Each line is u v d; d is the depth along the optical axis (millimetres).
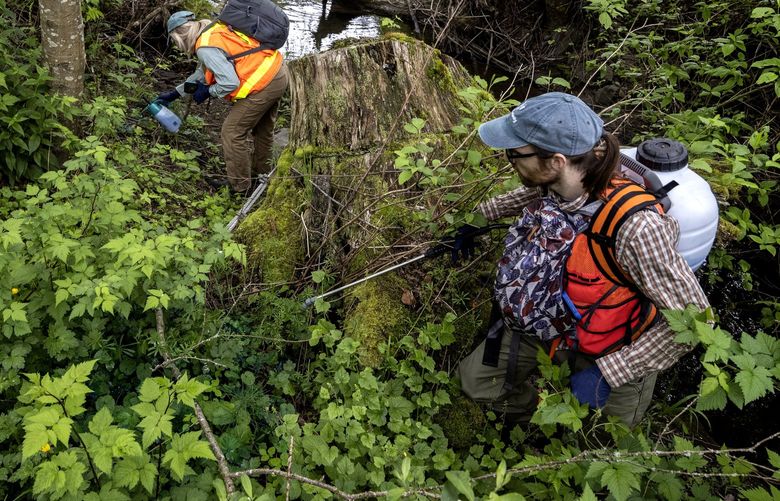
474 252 3180
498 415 2863
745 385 1702
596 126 1917
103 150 2736
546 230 2059
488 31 7996
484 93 3309
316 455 2303
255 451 2455
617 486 1797
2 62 3684
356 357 2809
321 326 2807
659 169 2072
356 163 3463
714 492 2684
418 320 3008
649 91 4219
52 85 3859
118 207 2689
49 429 1658
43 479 1671
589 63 5496
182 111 5324
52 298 2439
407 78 3559
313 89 3562
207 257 2648
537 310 2127
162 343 2547
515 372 2488
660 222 1854
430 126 3553
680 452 1866
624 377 2027
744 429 3670
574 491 2180
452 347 3004
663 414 3252
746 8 4730
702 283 4258
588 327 2090
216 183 4652
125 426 2295
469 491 1358
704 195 2035
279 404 2736
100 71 5281
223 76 3914
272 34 3984
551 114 1902
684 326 1790
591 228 1964
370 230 3252
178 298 2512
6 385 2256
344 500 2143
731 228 3225
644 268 1871
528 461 2074
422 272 3131
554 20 7707
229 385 2643
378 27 8609
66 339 2396
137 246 2369
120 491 1916
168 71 6199
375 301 2994
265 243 3416
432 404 2783
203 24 4082
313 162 3537
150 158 4477
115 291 2408
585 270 2025
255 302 3223
